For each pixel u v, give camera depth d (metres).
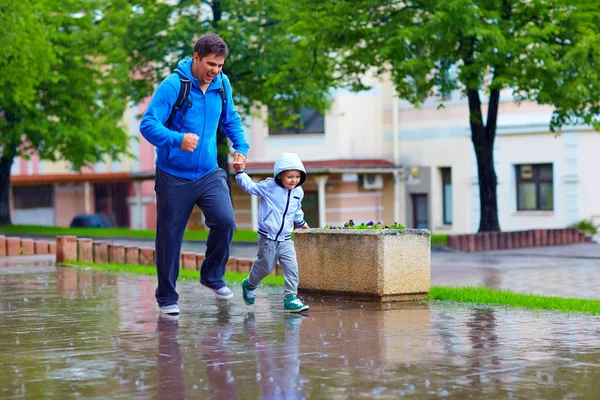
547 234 33.09
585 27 27.56
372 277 11.39
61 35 39.66
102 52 40.34
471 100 31.28
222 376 6.62
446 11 26.94
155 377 6.59
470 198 41.00
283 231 10.23
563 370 6.82
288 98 34.69
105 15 38.28
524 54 28.33
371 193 44.22
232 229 10.25
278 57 33.12
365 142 44.09
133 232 39.38
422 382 6.39
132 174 51.28
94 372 6.78
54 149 41.53
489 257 26.94
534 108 39.12
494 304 11.23
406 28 27.14
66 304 10.88
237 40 32.66
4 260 19.06
